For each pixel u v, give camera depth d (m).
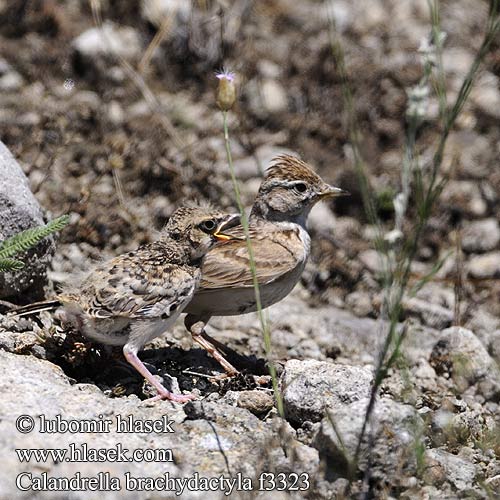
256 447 9.59
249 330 13.71
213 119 17.84
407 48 20.25
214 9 19.19
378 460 9.24
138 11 19.42
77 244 14.12
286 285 12.51
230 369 11.73
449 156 18.19
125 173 15.75
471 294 15.52
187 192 15.83
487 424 11.62
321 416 10.15
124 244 14.51
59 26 18.80
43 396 9.55
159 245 10.89
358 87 18.83
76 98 17.42
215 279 11.97
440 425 10.75
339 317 14.67
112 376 10.92
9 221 11.43
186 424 9.84
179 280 10.57
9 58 18.19
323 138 18.12
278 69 19.22
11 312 10.82
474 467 10.02
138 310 10.29
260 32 20.20
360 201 17.03
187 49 18.89
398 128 18.41
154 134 16.66
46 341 10.67
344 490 9.13
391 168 17.59
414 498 9.29
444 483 9.59
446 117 9.53
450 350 12.74
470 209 17.28
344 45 19.98
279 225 12.90
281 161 13.12
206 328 13.59
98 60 18.16
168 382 10.91
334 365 10.64
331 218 16.59
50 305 10.41
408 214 16.92
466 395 12.41
